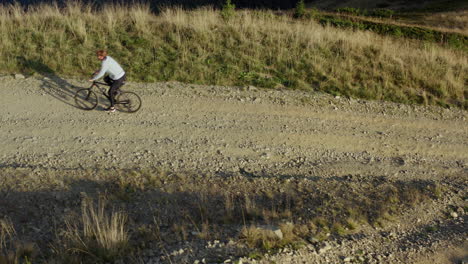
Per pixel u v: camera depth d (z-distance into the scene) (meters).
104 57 9.53
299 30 15.91
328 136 10.48
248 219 6.78
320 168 9.15
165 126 10.16
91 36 14.26
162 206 7.09
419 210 7.29
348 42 15.21
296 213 6.98
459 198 7.95
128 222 6.50
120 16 15.91
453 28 29.50
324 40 15.41
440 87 13.40
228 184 7.97
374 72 13.75
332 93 12.66
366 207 7.30
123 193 7.32
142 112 10.65
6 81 11.52
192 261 5.30
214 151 9.38
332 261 5.59
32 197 6.98
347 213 6.99
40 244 5.87
